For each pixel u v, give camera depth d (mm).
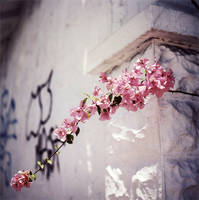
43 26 2754
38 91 2615
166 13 1188
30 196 2455
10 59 3783
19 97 3170
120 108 1375
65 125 1179
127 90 1056
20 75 3262
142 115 1219
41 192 2242
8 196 3090
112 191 1352
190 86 1224
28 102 2842
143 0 1317
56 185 2010
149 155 1166
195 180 1121
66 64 2104
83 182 1672
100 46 1516
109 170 1394
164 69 1107
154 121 1147
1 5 3445
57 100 2176
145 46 1269
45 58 2578
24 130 2838
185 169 1117
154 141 1139
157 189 1098
